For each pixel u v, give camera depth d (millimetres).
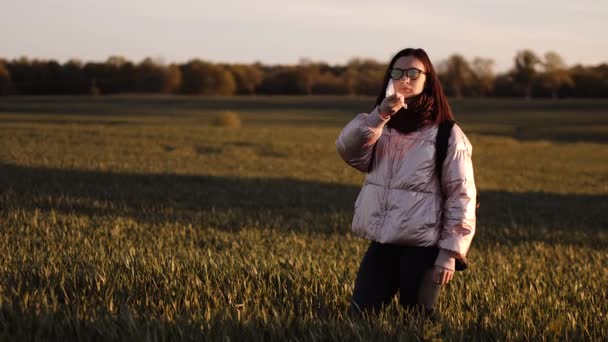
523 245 12141
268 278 5520
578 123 86188
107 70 151250
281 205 17812
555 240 13695
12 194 15227
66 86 146500
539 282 6691
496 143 58781
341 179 29516
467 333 4105
